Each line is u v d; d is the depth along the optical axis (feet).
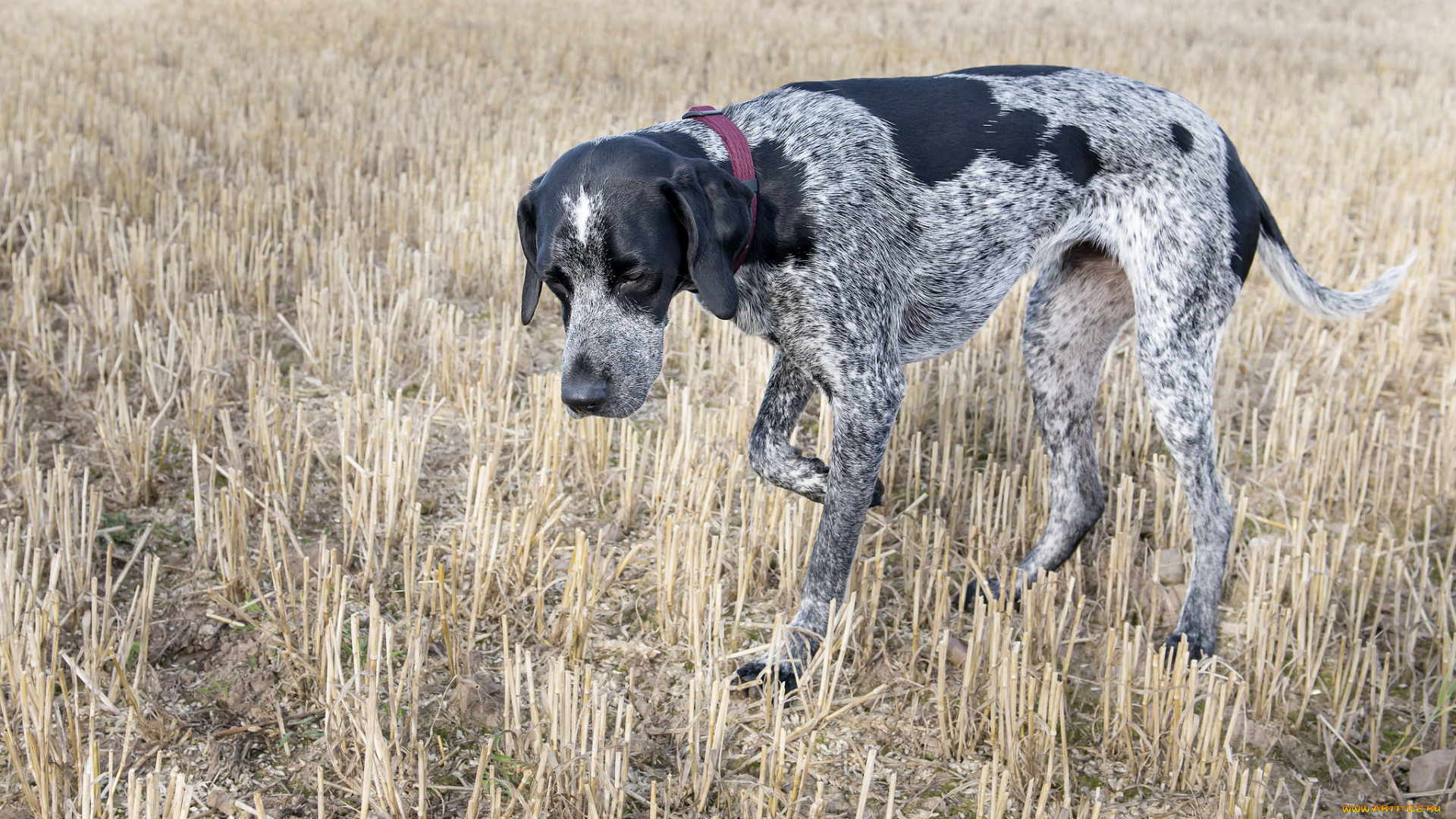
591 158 9.12
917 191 10.53
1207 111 33.47
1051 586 10.72
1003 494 12.62
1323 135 30.68
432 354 15.98
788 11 54.24
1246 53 47.50
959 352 16.29
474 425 14.26
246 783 8.89
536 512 11.84
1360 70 44.83
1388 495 13.80
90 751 7.83
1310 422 14.48
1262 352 17.89
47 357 15.19
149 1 45.96
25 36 35.22
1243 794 8.81
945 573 10.66
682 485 12.86
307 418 14.79
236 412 14.96
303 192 22.16
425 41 39.34
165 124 27.71
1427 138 32.32
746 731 9.84
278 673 10.11
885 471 14.21
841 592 10.56
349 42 38.04
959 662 10.76
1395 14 65.67
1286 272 12.34
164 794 8.64
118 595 11.14
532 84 33.99
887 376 10.41
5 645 9.05
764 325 10.41
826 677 9.65
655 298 9.29
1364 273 20.77
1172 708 9.46
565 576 11.98
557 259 9.14
